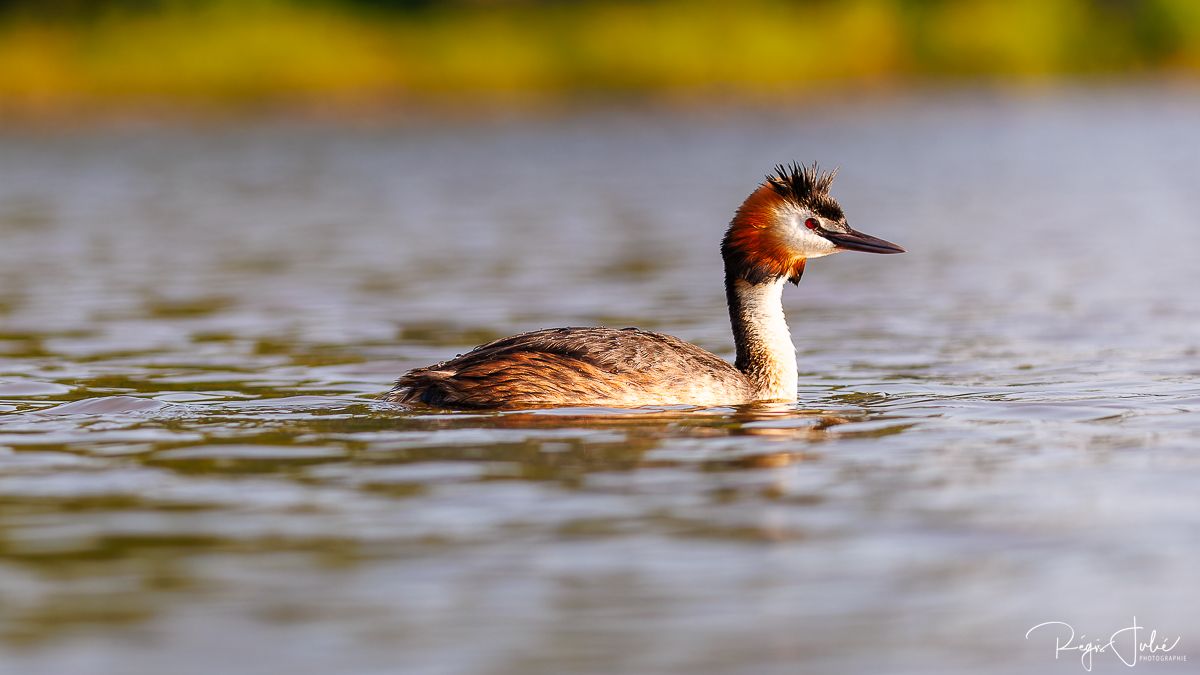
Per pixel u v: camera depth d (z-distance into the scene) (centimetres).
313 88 6369
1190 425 1259
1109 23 7825
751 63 6912
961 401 1387
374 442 1187
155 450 1170
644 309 2050
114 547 931
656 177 4128
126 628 809
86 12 6538
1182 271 2345
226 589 862
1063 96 6831
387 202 3572
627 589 862
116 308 2059
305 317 1989
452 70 6550
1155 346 1716
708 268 2447
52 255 2638
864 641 794
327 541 941
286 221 3191
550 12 7125
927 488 1059
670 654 777
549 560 906
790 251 1416
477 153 4853
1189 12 7800
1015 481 1076
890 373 1567
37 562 905
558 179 4109
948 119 5919
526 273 2405
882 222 3105
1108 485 1062
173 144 5088
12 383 1505
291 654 777
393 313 2022
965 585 869
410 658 772
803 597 851
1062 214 3189
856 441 1202
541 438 1195
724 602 844
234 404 1371
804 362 1648
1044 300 2098
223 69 6338
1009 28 7544
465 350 1734
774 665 764
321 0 6969
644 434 1216
